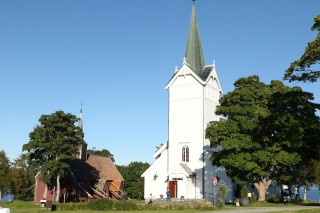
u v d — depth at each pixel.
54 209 44.62
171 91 64.31
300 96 47.81
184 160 61.44
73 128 59.62
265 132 48.47
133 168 111.25
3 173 69.38
